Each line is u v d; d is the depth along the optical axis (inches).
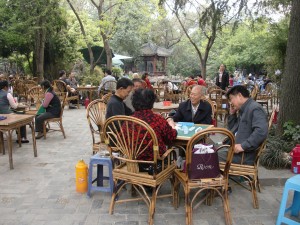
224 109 279.4
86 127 280.5
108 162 129.2
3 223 110.7
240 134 127.4
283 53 307.6
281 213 106.3
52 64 608.1
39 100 284.2
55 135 247.4
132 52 986.7
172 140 121.0
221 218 115.5
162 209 121.9
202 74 495.8
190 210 108.0
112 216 116.3
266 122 120.6
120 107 151.9
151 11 501.0
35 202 127.4
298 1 181.0
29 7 497.7
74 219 113.9
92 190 132.4
